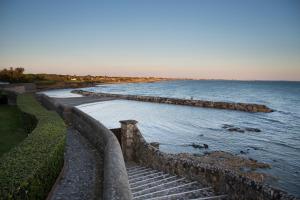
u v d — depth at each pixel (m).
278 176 18.00
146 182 10.63
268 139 29.44
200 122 40.25
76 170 9.76
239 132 33.00
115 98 80.69
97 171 9.68
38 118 14.16
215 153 22.83
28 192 5.51
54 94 98.44
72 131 17.16
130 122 14.42
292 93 132.50
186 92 135.12
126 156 14.45
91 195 7.65
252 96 109.38
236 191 8.39
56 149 8.24
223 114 50.50
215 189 9.26
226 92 138.62
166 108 58.81
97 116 43.91
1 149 12.50
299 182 16.95
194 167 10.25
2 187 4.91
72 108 19.58
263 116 48.91
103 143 11.56
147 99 75.69
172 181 10.34
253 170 19.14
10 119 21.27
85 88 167.12
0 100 33.28
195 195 8.82
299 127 37.31
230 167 19.42
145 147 13.50
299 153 23.89
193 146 25.94
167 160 11.79
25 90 76.19
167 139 28.72
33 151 7.53
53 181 7.97
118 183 5.39
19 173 5.71
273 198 7.12
